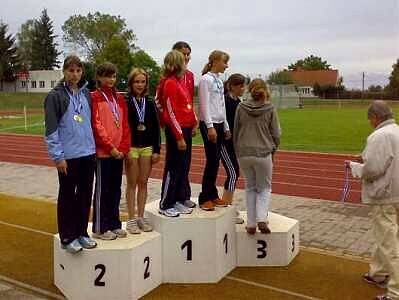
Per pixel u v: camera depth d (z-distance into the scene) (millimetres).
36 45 85000
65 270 5078
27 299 4996
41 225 7820
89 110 4906
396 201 4895
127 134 5176
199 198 5859
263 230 5867
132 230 5305
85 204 4863
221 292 5195
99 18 74625
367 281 5512
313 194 10414
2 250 6562
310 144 19719
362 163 5301
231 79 6156
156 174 12844
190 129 5473
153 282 5230
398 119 30391
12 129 27734
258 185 5867
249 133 5684
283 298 5066
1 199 9781
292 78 81312
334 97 65125
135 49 72438
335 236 7312
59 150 4633
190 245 5371
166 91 5273
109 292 4832
